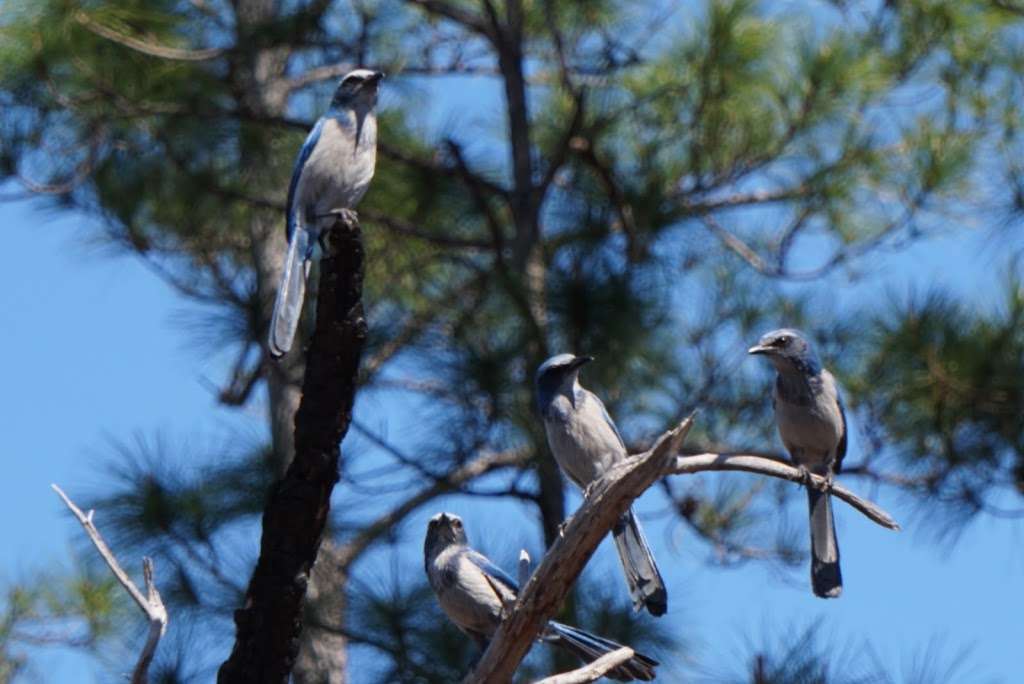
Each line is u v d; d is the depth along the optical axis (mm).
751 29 15828
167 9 16188
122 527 13766
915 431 13781
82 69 15766
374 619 13203
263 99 16891
